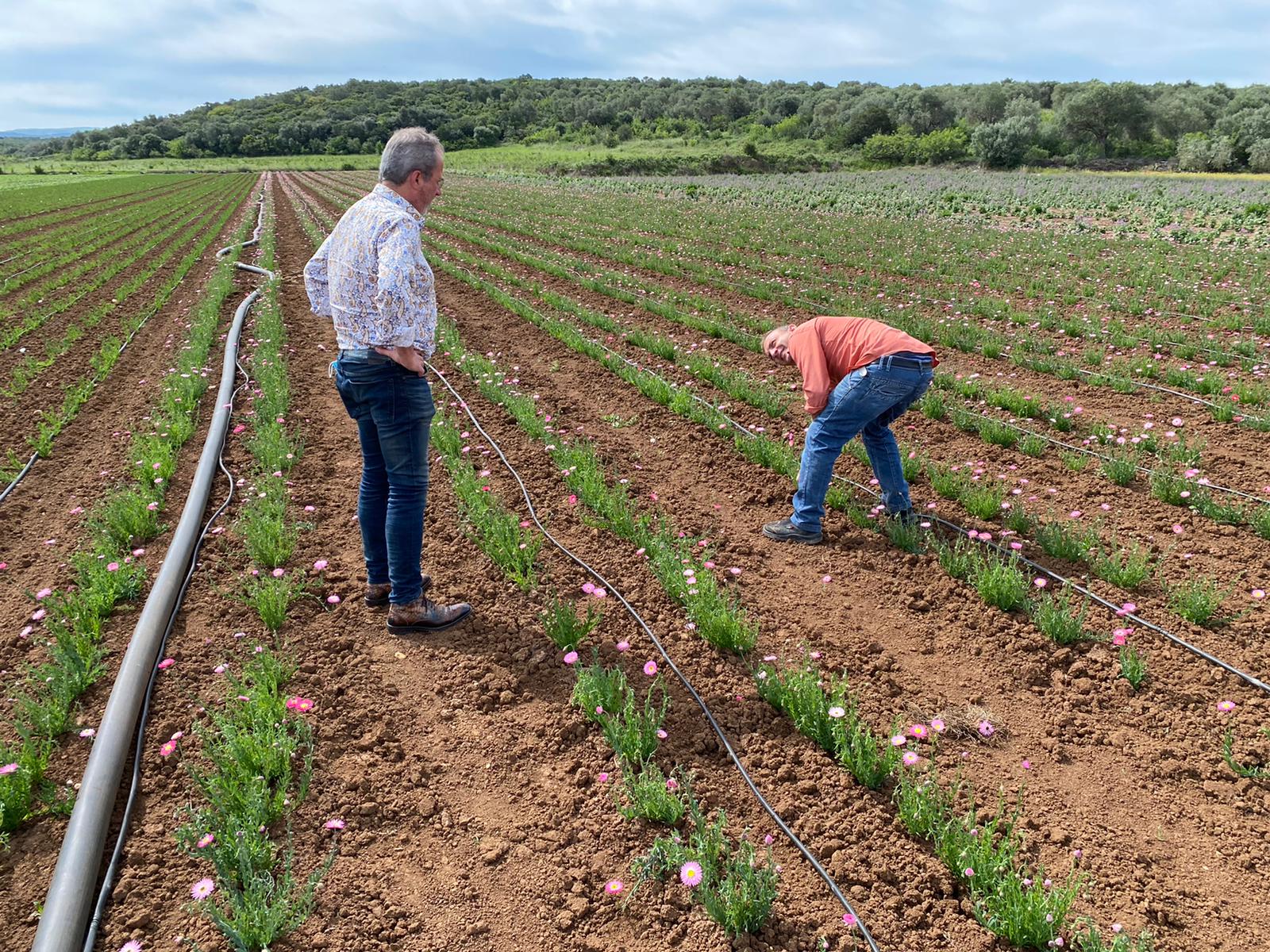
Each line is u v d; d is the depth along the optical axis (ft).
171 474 19.26
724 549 15.74
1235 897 8.31
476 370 27.07
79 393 25.46
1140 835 9.12
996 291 41.91
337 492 18.44
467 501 17.19
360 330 11.30
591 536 16.22
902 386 14.51
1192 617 12.84
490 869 8.80
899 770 10.03
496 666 12.24
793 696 10.82
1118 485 17.89
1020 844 8.92
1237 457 19.20
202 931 7.97
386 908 8.32
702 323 33.19
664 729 10.87
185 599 13.88
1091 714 11.09
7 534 16.62
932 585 14.25
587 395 25.44
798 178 181.27
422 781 10.03
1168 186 138.10
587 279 44.24
